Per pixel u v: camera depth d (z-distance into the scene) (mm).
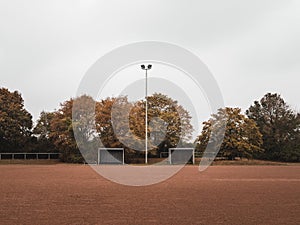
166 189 15820
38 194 13930
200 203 11664
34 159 52094
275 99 61062
